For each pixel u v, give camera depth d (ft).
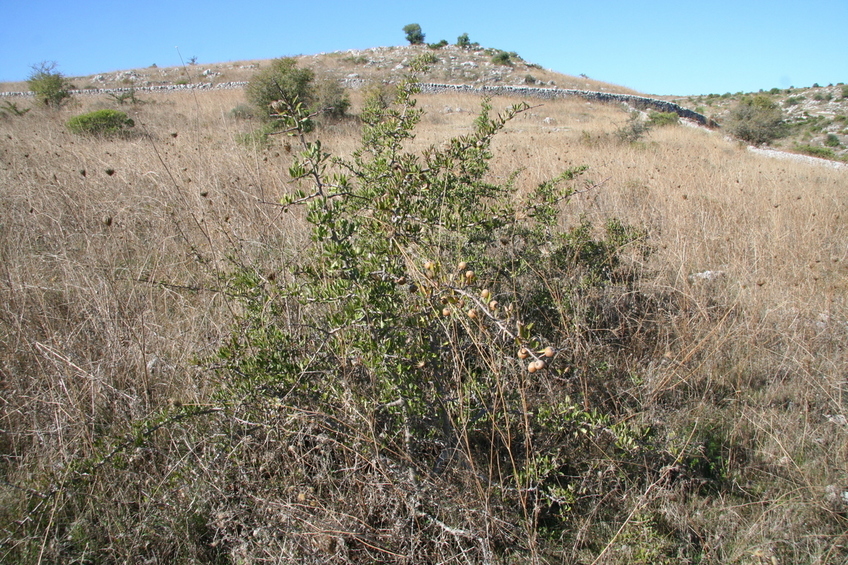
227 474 7.27
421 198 9.37
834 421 9.19
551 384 9.07
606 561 6.66
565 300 10.76
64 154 21.77
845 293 13.92
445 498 6.84
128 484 7.23
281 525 6.63
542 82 123.24
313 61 128.88
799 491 7.80
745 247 16.02
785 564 6.82
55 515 6.74
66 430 7.79
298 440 7.49
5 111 49.98
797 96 162.61
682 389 10.12
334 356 7.80
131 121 39.65
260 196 15.49
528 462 7.16
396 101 10.64
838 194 25.98
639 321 11.50
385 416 7.79
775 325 11.92
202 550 6.68
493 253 12.15
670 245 15.42
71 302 10.68
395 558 6.36
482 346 7.59
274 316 8.79
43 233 13.82
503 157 27.40
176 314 10.82
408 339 7.63
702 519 7.40
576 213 17.54
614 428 7.57
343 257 7.01
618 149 41.96
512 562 6.64
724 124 82.79
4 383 8.84
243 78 109.60
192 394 8.46
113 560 6.52
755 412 9.35
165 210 15.02
